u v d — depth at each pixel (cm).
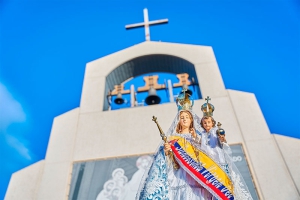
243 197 409
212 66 1219
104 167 911
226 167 413
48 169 927
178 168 427
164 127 1007
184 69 1340
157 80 1320
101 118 1070
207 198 392
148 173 440
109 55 1370
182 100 538
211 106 502
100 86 1214
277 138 931
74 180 888
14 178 923
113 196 830
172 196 396
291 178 823
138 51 1350
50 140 1019
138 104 1307
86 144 988
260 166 859
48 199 845
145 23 1509
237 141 933
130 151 947
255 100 1061
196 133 488
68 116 1099
